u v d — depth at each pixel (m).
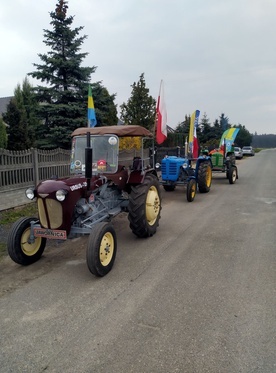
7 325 2.96
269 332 2.72
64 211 3.99
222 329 2.77
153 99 19.84
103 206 4.97
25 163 7.93
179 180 9.63
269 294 3.38
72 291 3.59
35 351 2.58
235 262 4.29
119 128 5.10
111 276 3.95
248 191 10.52
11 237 4.20
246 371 2.28
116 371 2.32
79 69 13.03
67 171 9.47
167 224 6.38
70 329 2.86
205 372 2.28
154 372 2.30
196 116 10.78
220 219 6.69
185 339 2.65
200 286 3.60
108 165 5.04
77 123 12.66
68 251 4.96
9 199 7.44
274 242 5.09
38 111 12.65
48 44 12.96
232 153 13.29
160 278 3.85
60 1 12.63
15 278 4.01
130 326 2.87
